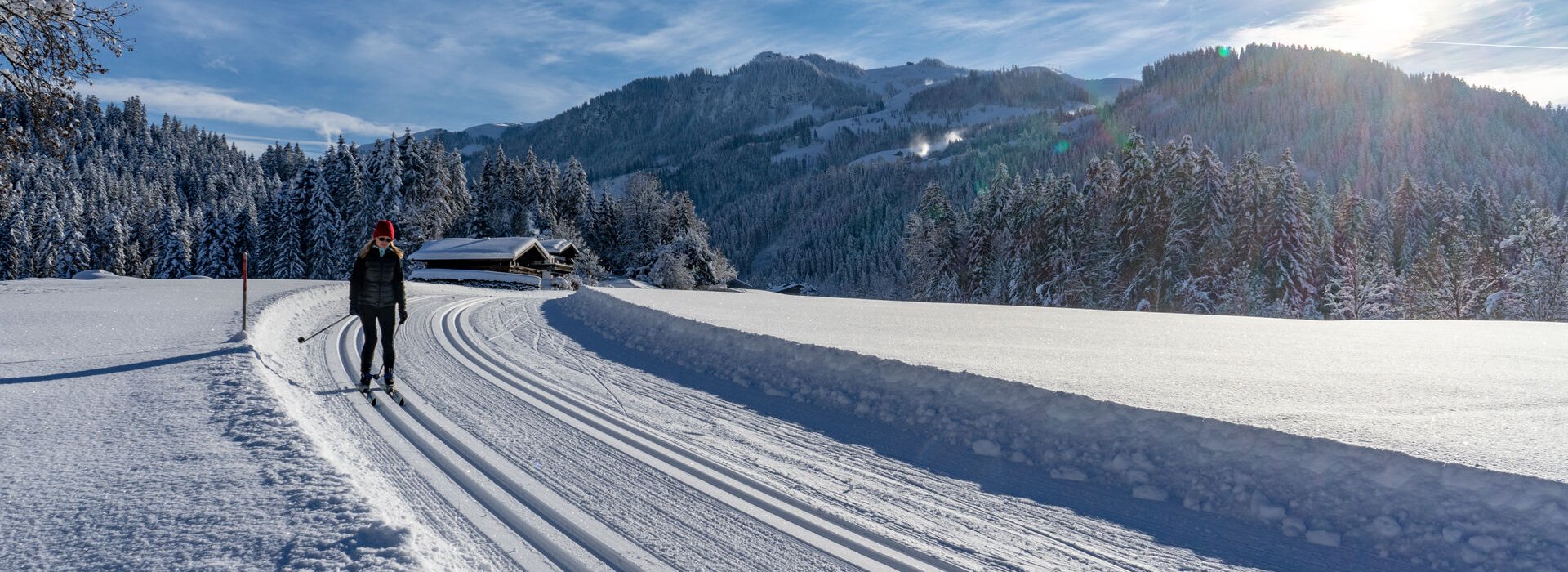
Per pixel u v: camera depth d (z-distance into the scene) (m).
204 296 16.66
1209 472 5.32
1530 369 9.42
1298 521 4.73
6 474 3.88
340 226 64.75
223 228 70.88
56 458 4.19
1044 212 60.66
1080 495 5.40
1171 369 8.77
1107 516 5.01
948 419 7.01
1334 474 4.87
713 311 16.83
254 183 150.88
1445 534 4.30
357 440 5.77
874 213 184.88
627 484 5.20
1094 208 57.69
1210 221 46.91
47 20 12.45
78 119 13.74
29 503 3.46
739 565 3.97
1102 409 6.16
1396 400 6.80
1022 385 6.83
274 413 5.36
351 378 8.41
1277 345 12.85
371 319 7.54
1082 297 54.28
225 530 3.21
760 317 15.29
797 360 9.23
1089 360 9.48
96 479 3.83
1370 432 5.34
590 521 4.46
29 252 72.50
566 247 62.41
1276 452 5.16
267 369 7.62
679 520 4.58
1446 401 6.79
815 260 170.88
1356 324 22.03
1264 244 46.72
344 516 3.44
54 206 74.69
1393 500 4.59
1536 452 4.82
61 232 72.38
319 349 10.49
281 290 18.88
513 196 86.12
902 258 120.38
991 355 9.73
